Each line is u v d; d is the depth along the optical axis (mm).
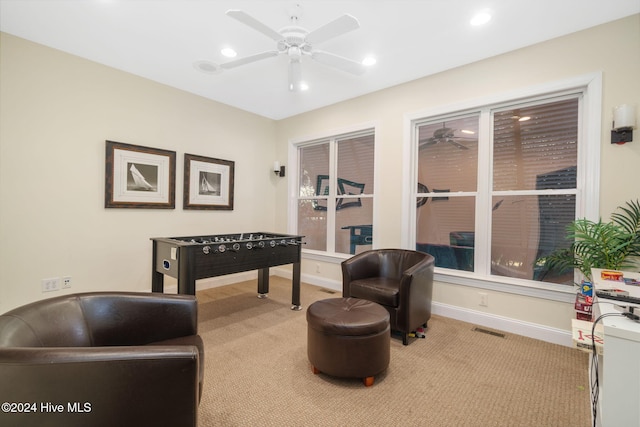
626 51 2203
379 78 3297
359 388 1842
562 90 2480
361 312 2008
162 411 997
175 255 2477
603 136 2281
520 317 2656
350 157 4129
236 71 3207
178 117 3721
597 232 2102
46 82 2748
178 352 1015
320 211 4516
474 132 3057
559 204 2607
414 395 1776
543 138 2674
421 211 3424
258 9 2180
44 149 2748
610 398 1000
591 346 1236
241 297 3674
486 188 2924
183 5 2156
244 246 2770
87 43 2697
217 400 1708
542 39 2516
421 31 2416
